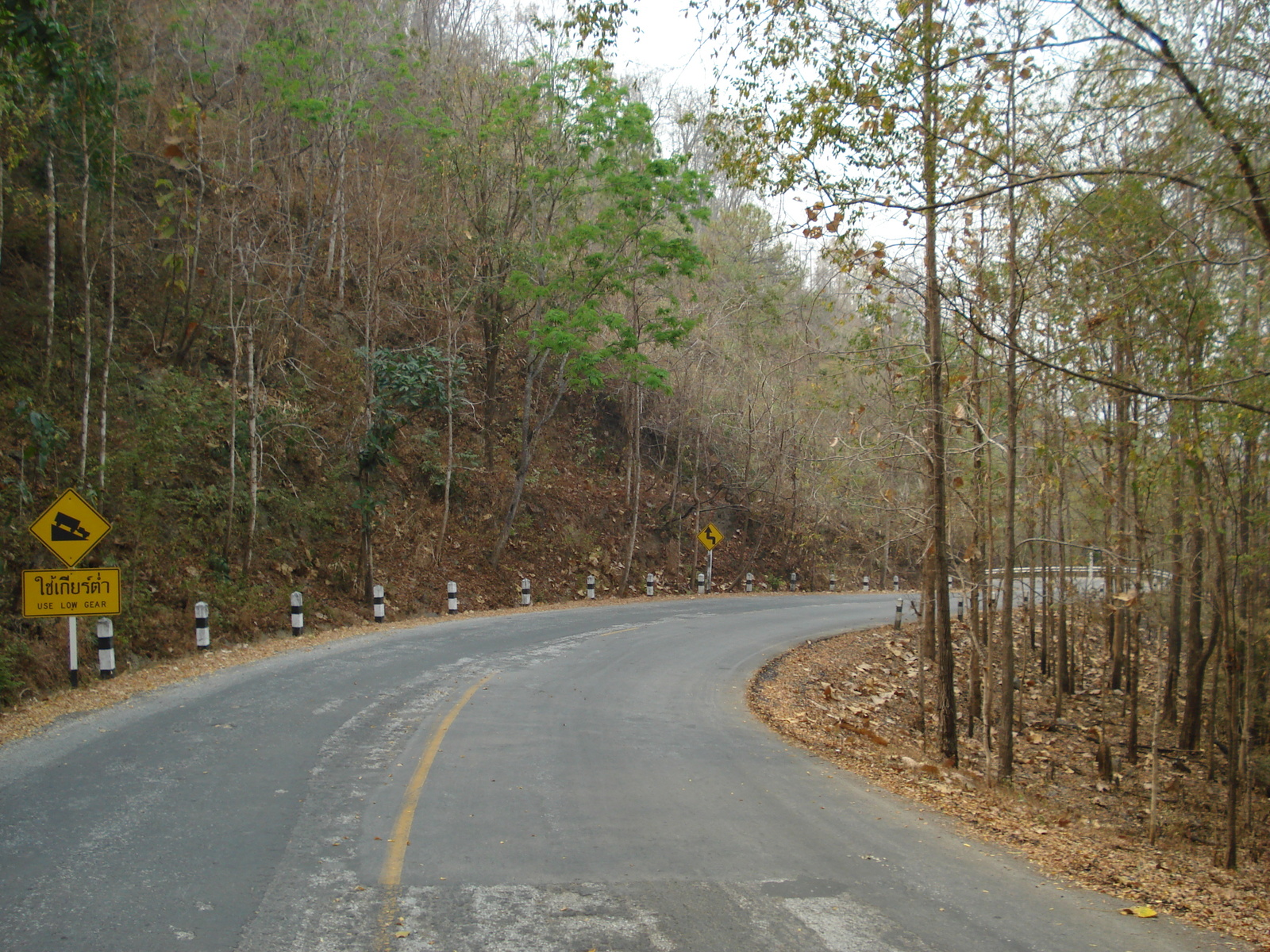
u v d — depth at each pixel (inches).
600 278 976.3
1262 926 230.5
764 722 481.4
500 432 1232.2
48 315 629.3
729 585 1390.3
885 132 381.7
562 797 295.7
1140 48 296.4
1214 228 430.6
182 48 901.8
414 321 1069.8
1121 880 263.0
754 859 246.4
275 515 794.8
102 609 454.6
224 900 196.2
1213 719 626.2
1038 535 932.0
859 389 892.0
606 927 194.9
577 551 1175.6
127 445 668.1
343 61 962.7
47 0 383.6
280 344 862.5
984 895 233.1
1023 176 390.3
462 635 704.4
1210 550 580.1
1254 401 417.7
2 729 349.4
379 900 201.5
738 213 1288.1
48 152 613.3
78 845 225.0
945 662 553.6
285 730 364.8
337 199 1023.0
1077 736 780.0
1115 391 501.7
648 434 1514.5
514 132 981.8
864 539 1710.1
